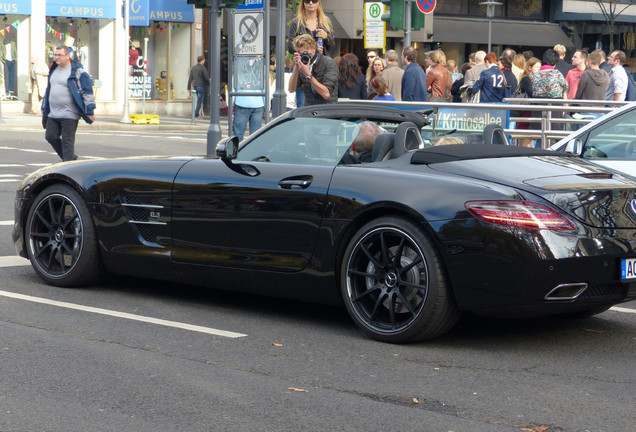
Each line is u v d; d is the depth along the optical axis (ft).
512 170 21.88
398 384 18.57
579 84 58.03
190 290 27.04
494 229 20.24
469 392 18.15
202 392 17.79
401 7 57.57
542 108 44.65
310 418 16.49
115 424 16.06
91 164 26.55
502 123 44.57
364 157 23.36
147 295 26.23
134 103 127.95
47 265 27.20
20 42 117.50
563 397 17.94
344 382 18.63
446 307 20.98
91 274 26.45
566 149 30.71
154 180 25.12
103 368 19.21
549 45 159.53
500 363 20.24
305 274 22.84
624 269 20.85
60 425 15.99
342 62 53.52
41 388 17.89
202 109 130.82
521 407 17.31
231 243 23.86
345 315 24.50
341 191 22.24
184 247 24.68
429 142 26.76
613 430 16.21
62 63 54.60
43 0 118.11
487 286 20.40
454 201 20.79
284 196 22.99
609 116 30.60
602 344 22.07
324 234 22.43
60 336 21.59
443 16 151.02
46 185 27.37
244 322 23.45
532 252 20.04
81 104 54.34
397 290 21.45
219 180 24.06
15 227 27.96
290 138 24.11
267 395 17.70
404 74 55.93
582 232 20.47
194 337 21.85
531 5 162.61
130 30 126.72
